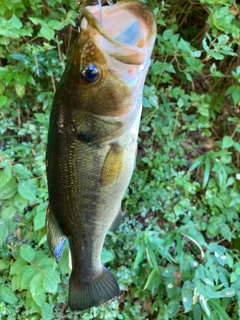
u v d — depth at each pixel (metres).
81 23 0.27
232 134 0.78
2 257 0.63
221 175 0.72
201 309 0.61
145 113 0.73
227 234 0.72
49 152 0.33
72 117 0.30
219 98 0.79
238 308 0.63
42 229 0.64
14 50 0.64
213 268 0.63
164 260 0.69
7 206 0.63
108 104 0.28
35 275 0.57
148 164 0.74
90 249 0.36
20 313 0.61
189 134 0.81
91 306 0.39
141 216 0.73
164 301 0.66
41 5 0.59
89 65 0.27
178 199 0.74
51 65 0.65
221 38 0.54
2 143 0.70
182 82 0.78
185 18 0.75
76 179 0.32
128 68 0.27
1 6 0.57
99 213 0.34
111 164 0.31
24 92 0.66
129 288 0.68
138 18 0.27
